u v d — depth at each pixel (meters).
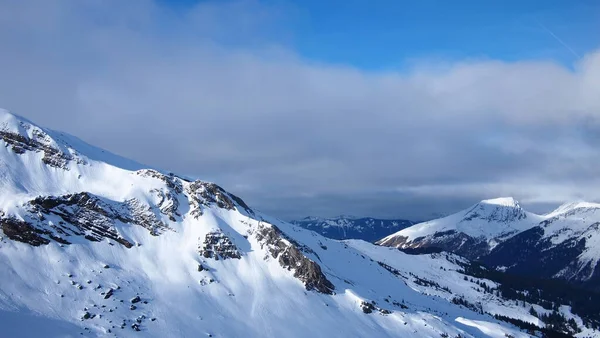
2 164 168.62
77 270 142.88
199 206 191.12
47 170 178.38
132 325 128.62
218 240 180.12
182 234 178.75
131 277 150.50
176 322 137.25
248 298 162.25
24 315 117.38
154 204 183.50
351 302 184.38
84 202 165.75
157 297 146.00
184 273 161.38
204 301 152.25
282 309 162.25
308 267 185.75
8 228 143.50
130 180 189.62
